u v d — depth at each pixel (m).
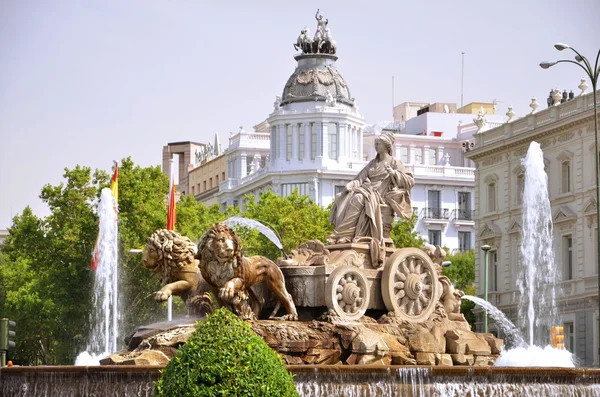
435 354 28.98
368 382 24.92
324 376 24.70
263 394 19.95
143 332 27.47
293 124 140.88
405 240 95.19
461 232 144.75
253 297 28.45
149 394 24.56
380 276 29.56
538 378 26.03
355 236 30.06
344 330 27.70
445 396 25.30
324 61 144.00
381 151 30.73
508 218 100.06
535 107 97.50
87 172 83.62
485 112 162.38
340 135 140.75
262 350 20.30
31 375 25.92
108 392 24.97
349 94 145.12
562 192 92.19
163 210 82.44
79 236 81.94
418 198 144.00
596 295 86.69
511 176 100.06
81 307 80.94
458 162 155.12
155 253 28.97
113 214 74.31
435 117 159.88
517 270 98.50
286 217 89.44
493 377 25.67
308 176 139.12
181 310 75.69
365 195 30.16
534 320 93.12
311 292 28.97
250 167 154.38
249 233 86.50
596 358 86.56
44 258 83.94
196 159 186.88
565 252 91.31
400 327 29.06
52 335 85.38
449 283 31.02
